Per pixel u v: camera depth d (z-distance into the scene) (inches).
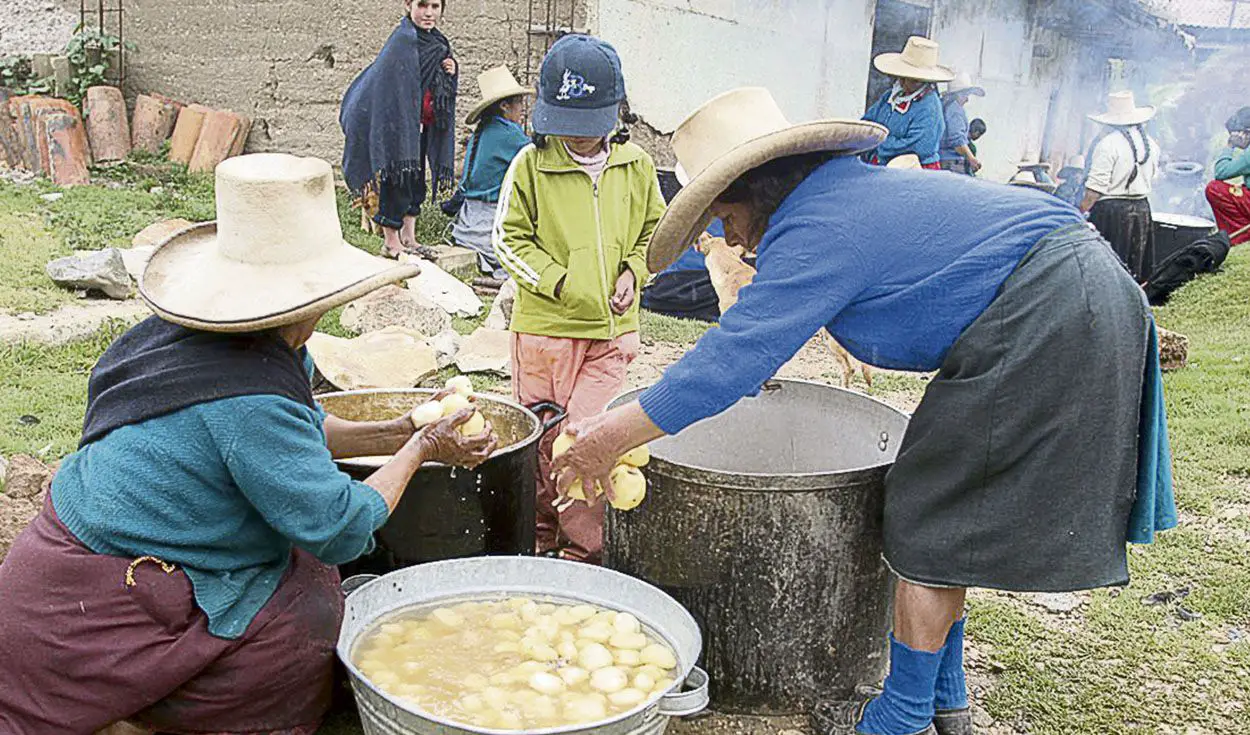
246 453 96.5
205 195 413.1
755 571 121.2
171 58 478.9
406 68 343.6
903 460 113.4
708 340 108.3
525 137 358.3
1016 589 108.3
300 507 98.5
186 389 97.1
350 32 436.5
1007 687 136.9
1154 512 113.7
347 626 114.1
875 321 109.8
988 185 111.2
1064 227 107.3
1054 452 104.8
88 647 97.0
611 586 122.3
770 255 109.3
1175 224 465.7
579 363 162.6
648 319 324.5
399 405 150.9
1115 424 104.5
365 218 376.5
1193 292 391.5
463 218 364.2
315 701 109.0
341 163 449.4
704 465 156.3
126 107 482.3
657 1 414.3
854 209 107.3
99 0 484.1
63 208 370.9
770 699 126.0
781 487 117.9
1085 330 102.9
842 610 123.5
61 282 281.0
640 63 410.3
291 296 98.1
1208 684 139.0
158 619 98.2
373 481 108.7
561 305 159.0
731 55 464.8
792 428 153.2
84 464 100.3
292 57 450.0
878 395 263.7
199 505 98.3
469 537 128.5
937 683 124.2
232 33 460.1
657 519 124.6
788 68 507.8
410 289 307.0
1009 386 104.5
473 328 298.8
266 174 99.8
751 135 112.1
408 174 347.6
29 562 98.3
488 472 127.3
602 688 107.8
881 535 122.3
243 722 104.5
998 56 724.7
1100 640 149.3
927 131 391.2
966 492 109.3
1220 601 159.0
